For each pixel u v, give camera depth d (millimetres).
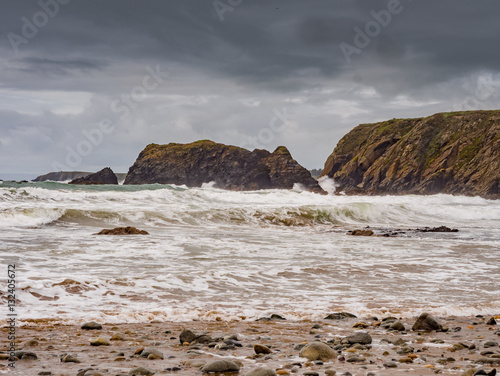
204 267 12781
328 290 10609
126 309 8328
